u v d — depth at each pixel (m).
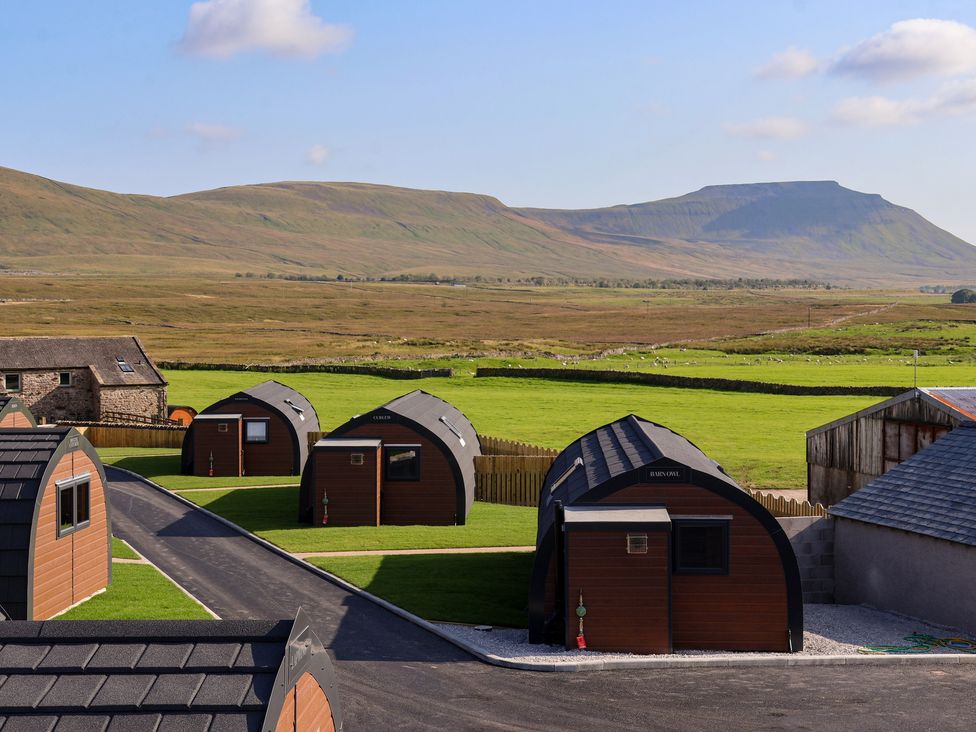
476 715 16.66
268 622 9.94
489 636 21.36
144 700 8.92
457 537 31.81
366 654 20.09
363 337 151.88
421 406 38.72
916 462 26.33
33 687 9.10
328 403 68.69
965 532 21.78
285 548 30.08
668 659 19.59
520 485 39.00
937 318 184.50
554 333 171.00
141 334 155.88
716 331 168.88
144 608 23.08
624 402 70.12
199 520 34.84
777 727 16.05
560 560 21.11
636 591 20.52
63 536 22.72
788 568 21.12
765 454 48.59
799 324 178.12
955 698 17.39
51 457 22.17
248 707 8.87
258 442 44.38
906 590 23.36
